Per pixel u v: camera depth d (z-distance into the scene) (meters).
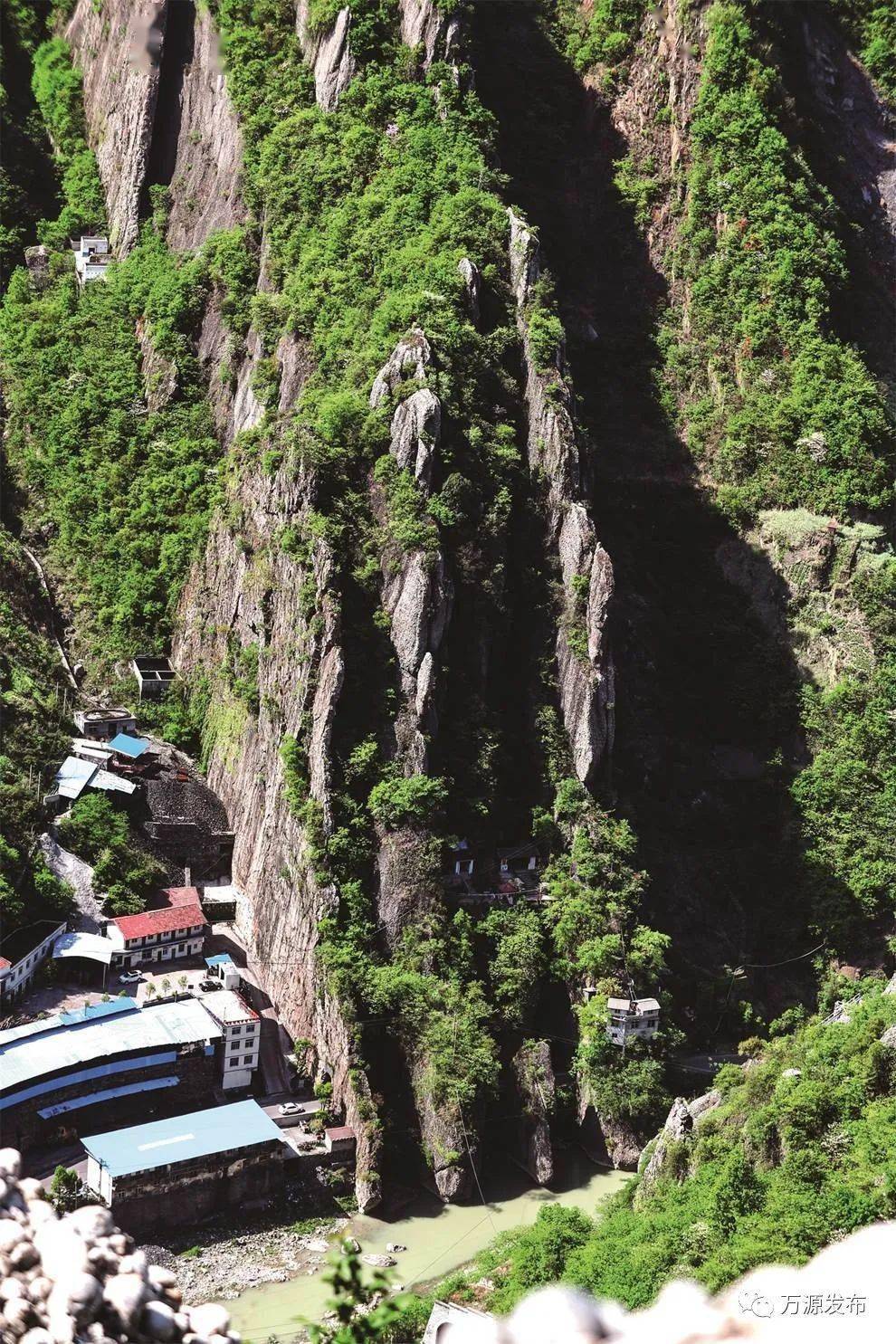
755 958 169.62
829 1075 113.50
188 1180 127.31
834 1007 160.00
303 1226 130.88
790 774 183.00
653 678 187.12
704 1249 97.69
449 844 154.88
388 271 180.50
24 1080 128.50
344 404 166.50
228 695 171.00
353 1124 139.62
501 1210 137.00
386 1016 145.38
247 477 175.25
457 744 161.25
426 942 149.50
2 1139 126.81
